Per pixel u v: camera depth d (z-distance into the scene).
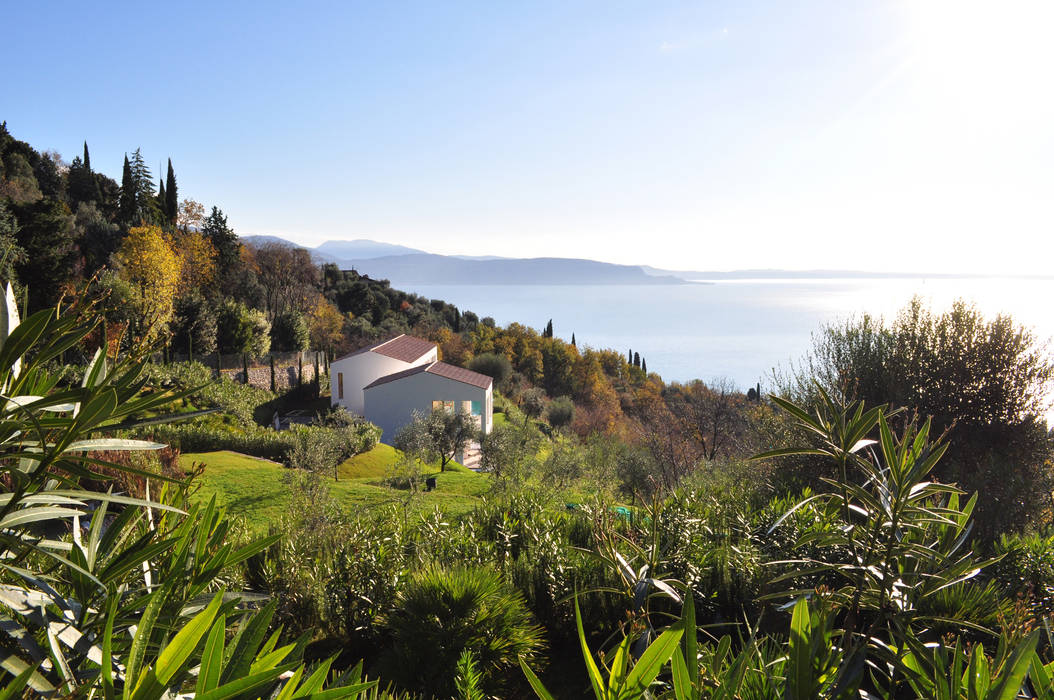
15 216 34.62
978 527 9.12
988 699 1.41
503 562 7.49
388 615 5.95
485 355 70.50
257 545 1.85
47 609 1.56
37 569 2.16
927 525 2.95
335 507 10.98
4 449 1.53
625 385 108.88
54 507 1.54
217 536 1.97
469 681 3.83
